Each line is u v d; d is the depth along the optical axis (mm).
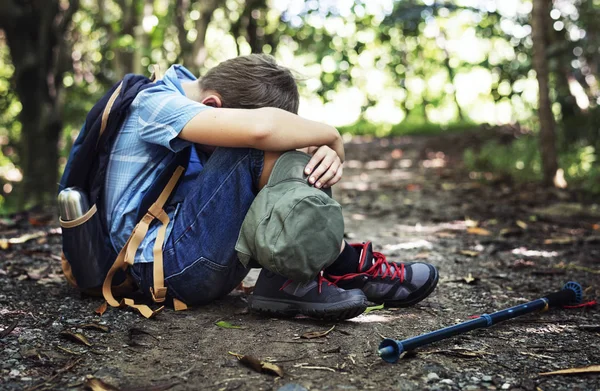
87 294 2619
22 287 2738
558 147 7363
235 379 1875
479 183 6727
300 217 2152
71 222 2375
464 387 1859
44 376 1870
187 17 11594
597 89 8273
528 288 2965
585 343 2238
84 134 2439
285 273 2205
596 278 3189
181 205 2422
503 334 2318
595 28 7484
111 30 9680
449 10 8656
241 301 2627
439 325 2400
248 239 2227
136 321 2332
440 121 17484
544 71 6137
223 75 2414
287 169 2252
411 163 9305
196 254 2336
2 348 2051
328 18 10141
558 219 4781
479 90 18469
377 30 10656
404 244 3955
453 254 3695
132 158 2395
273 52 12836
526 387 1860
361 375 1924
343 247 2465
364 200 5914
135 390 1780
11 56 8102
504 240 4086
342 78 9609
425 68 16141
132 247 2363
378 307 2523
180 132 2258
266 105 2400
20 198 8078
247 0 11938
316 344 2158
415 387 1849
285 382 1863
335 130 2348
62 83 8453
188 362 1991
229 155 2303
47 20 8008
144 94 2359
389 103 19969
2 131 12383
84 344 2104
